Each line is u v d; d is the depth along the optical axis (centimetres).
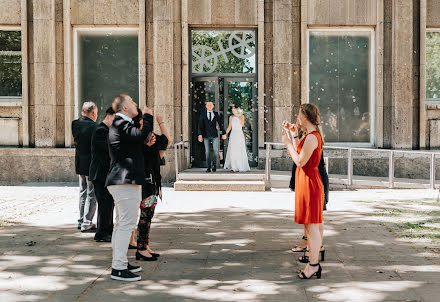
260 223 869
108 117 721
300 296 490
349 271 577
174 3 1527
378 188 1391
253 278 552
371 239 740
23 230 806
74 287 519
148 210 625
